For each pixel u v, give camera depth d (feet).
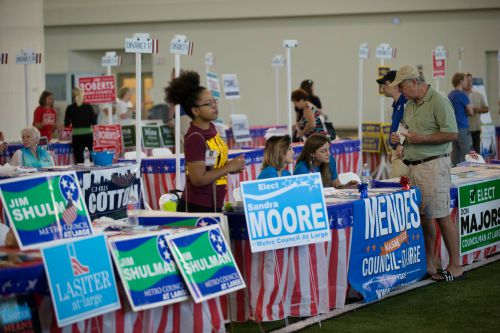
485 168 25.82
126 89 43.21
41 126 38.88
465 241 21.83
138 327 13.52
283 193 16.12
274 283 16.08
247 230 15.81
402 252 19.27
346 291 17.83
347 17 74.54
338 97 75.77
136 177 20.62
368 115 75.15
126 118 43.06
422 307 17.62
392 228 18.92
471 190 22.04
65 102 76.64
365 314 17.07
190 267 13.98
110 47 81.05
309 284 16.62
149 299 13.28
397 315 16.96
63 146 38.27
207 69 44.27
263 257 16.05
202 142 15.90
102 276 12.90
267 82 77.25
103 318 13.08
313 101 38.45
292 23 76.23
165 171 27.45
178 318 13.94
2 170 20.77
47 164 23.88
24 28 47.37
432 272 20.59
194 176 15.85
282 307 16.24
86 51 82.74
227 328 16.06
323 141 20.30
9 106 46.60
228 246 14.97
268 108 77.51
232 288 14.51
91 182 19.04
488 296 18.57
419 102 20.06
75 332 12.76
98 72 82.84
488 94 70.74
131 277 13.25
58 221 13.46
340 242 17.30
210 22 78.13
